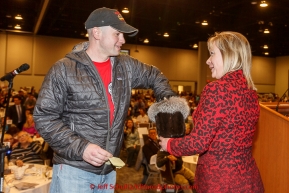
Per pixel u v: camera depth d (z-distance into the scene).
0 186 1.56
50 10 11.45
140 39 17.64
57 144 1.51
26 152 4.56
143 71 1.82
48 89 1.53
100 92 1.59
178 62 20.72
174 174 4.70
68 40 17.72
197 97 15.55
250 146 1.56
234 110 1.43
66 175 1.60
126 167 6.96
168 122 1.63
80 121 1.58
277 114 2.12
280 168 2.11
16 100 8.79
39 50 17.22
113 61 1.69
